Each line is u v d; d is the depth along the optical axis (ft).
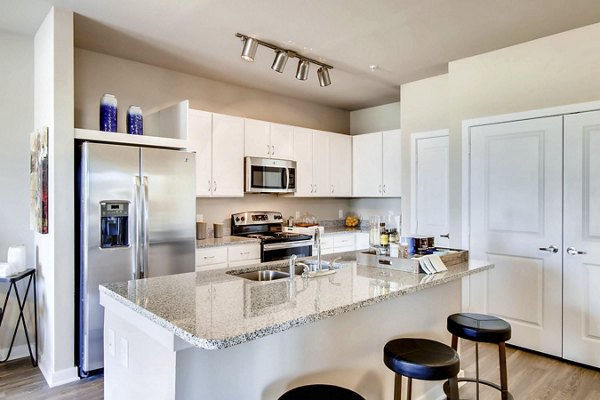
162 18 9.41
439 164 13.55
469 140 11.84
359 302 5.40
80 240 9.16
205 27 9.91
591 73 9.68
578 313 9.80
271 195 16.30
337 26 9.82
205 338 3.91
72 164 9.09
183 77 13.53
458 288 8.94
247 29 10.00
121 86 12.10
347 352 6.33
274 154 14.90
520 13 9.09
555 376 9.16
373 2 8.61
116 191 9.27
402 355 5.56
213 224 14.20
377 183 16.99
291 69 13.19
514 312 10.94
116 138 9.87
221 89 14.56
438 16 9.28
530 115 10.64
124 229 9.58
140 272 9.59
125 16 9.30
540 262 10.47
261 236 14.26
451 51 11.44
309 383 5.81
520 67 10.86
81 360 9.08
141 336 5.21
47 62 9.30
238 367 5.01
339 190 17.49
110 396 6.14
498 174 11.25
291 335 5.58
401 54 11.66
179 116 12.26
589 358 9.62
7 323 10.21
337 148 17.46
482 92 11.59
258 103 15.70
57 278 8.85
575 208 9.87
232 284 6.42
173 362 4.47
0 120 10.17
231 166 13.51
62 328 8.91
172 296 5.60
